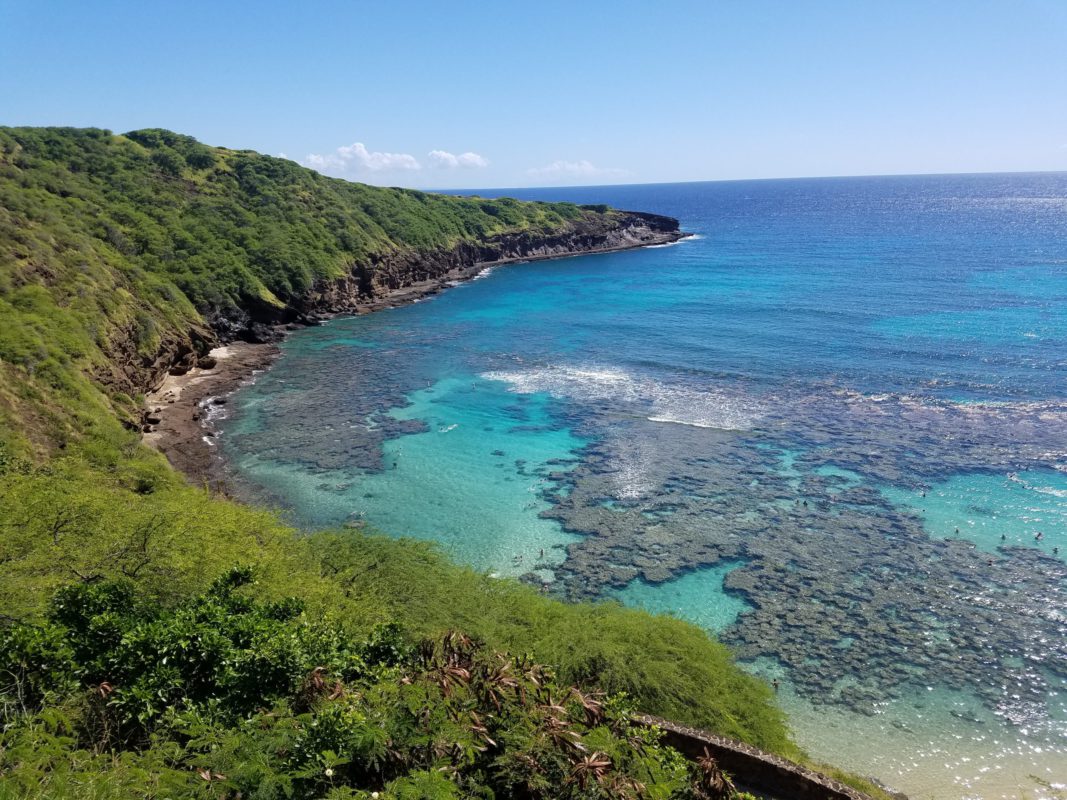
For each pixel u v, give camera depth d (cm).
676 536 3466
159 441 4559
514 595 2583
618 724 1333
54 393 3906
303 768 1039
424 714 1134
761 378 5772
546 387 5803
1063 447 4162
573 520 3647
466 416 5178
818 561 3216
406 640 1817
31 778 920
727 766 1634
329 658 1439
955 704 2430
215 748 1085
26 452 3269
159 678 1330
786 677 2562
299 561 2431
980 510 3550
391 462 4400
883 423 4694
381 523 3650
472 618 2272
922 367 5775
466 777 1066
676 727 1692
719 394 5447
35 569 1719
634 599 2991
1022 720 2358
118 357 5078
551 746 1106
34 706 1224
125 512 2136
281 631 1502
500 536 3516
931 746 2264
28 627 1373
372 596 2272
